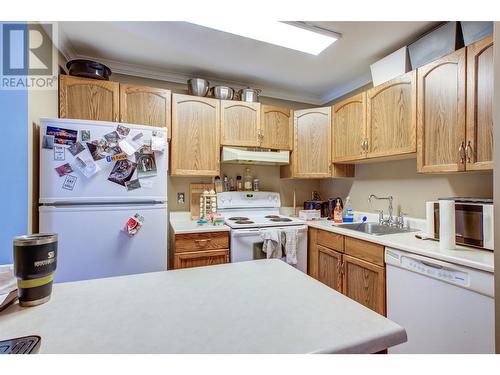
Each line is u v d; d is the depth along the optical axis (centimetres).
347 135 233
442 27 162
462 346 119
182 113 225
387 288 159
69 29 174
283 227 230
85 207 152
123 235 161
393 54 193
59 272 146
